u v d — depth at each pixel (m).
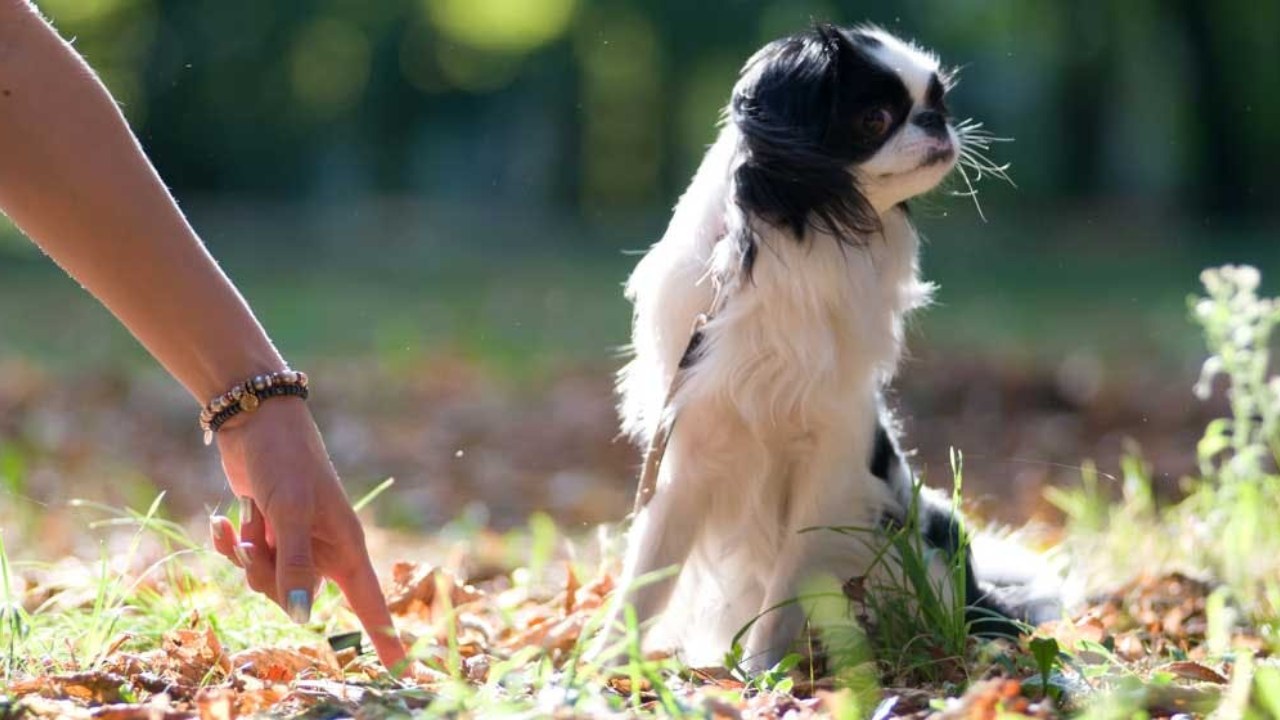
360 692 5.26
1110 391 17.34
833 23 6.73
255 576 5.09
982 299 29.81
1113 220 49.53
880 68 6.16
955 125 6.96
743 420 6.21
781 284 6.04
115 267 4.92
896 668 5.99
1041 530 9.98
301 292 31.23
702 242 6.29
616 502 12.89
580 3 53.69
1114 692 5.03
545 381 19.61
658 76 56.53
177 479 13.28
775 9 51.12
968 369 18.27
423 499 12.90
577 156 61.25
